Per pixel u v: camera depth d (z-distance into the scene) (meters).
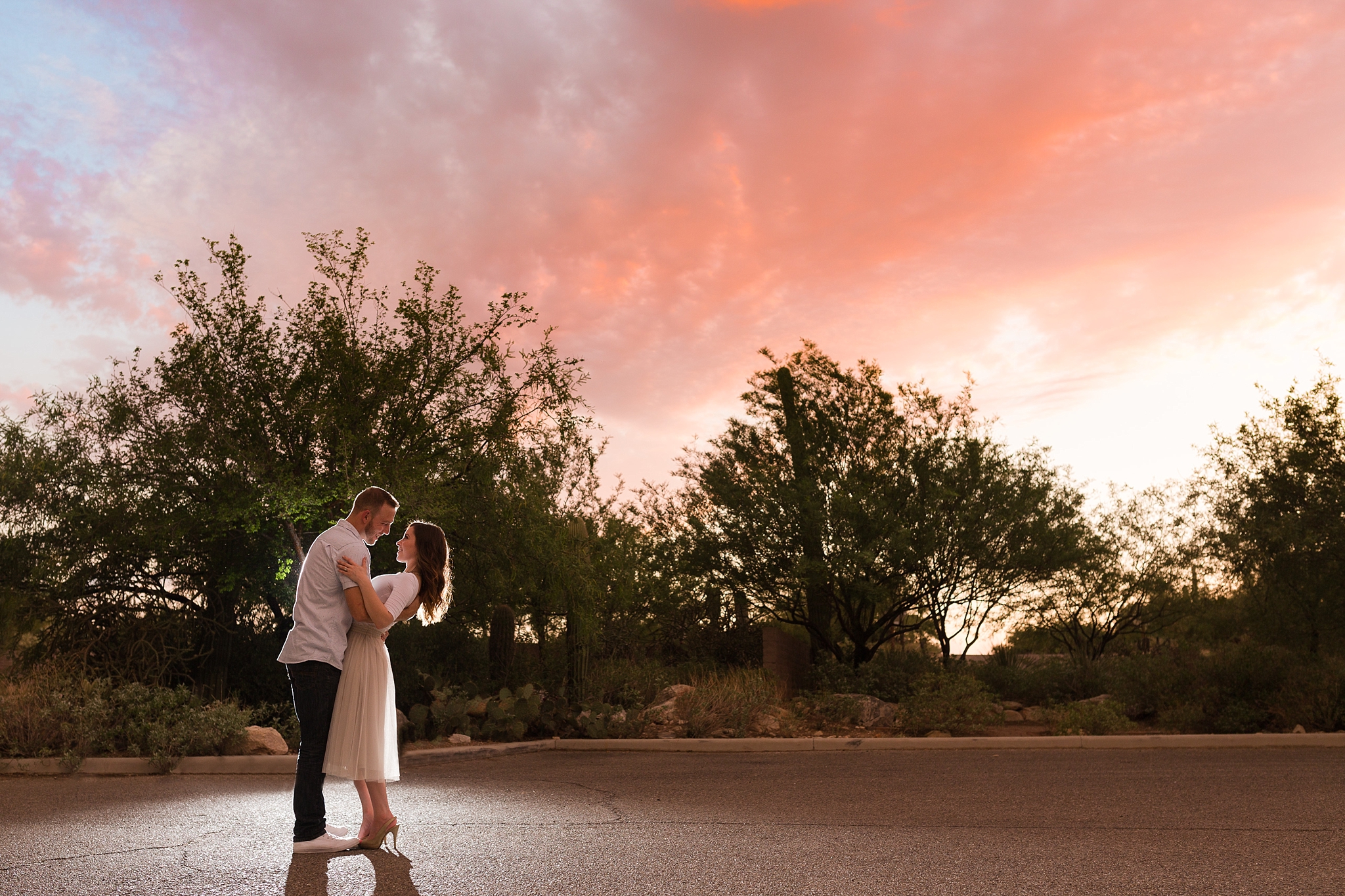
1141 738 12.21
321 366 14.29
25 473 13.02
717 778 8.95
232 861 4.91
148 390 13.90
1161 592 24.86
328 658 5.11
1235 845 5.45
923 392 20.59
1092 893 4.37
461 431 14.98
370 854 5.11
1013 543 19.72
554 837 5.67
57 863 4.86
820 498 19.88
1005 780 8.59
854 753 11.46
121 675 12.20
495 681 15.28
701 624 21.80
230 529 13.21
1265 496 16.62
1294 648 16.34
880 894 4.34
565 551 15.58
